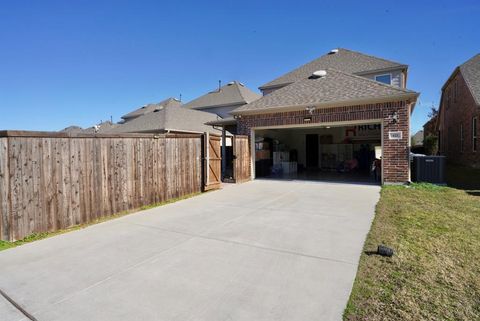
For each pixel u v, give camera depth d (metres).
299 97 12.27
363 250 4.14
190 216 6.51
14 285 3.35
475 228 5.02
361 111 10.57
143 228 5.64
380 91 10.48
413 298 2.80
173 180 8.64
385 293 2.92
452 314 2.52
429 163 10.22
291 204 7.55
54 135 5.62
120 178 7.01
